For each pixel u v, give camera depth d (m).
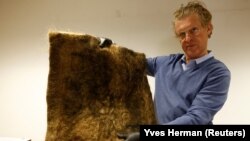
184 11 1.20
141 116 1.20
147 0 2.33
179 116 1.22
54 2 2.54
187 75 1.25
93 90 1.01
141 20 2.34
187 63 1.28
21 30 2.62
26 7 2.61
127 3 2.37
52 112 0.94
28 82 2.59
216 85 1.18
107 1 2.42
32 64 2.58
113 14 2.40
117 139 1.03
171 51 2.26
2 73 2.64
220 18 2.19
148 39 2.32
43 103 2.55
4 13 2.66
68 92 0.95
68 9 2.51
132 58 1.22
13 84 2.62
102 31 2.42
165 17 2.29
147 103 1.29
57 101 0.94
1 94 2.64
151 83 1.77
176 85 1.27
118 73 1.08
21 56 2.61
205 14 1.20
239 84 2.14
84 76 0.98
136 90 1.22
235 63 2.16
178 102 1.23
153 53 2.30
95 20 2.44
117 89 1.08
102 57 1.02
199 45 1.20
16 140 1.99
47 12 2.55
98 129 1.00
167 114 1.26
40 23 2.57
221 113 2.16
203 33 1.20
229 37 2.17
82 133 0.97
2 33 2.66
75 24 2.48
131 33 2.36
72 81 0.96
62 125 0.95
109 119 1.04
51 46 0.92
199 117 1.10
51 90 0.93
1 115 2.63
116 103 1.08
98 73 1.01
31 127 2.56
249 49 2.14
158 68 1.38
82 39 0.97
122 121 1.08
